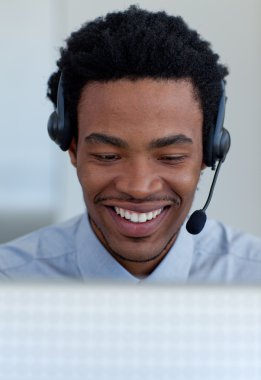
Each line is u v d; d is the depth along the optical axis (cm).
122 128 121
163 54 121
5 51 383
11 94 387
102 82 122
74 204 392
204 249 170
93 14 365
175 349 66
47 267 165
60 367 65
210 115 134
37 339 65
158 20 134
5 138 390
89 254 156
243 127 373
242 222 379
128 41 121
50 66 382
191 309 66
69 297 66
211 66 133
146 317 66
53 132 140
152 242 133
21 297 65
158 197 126
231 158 375
